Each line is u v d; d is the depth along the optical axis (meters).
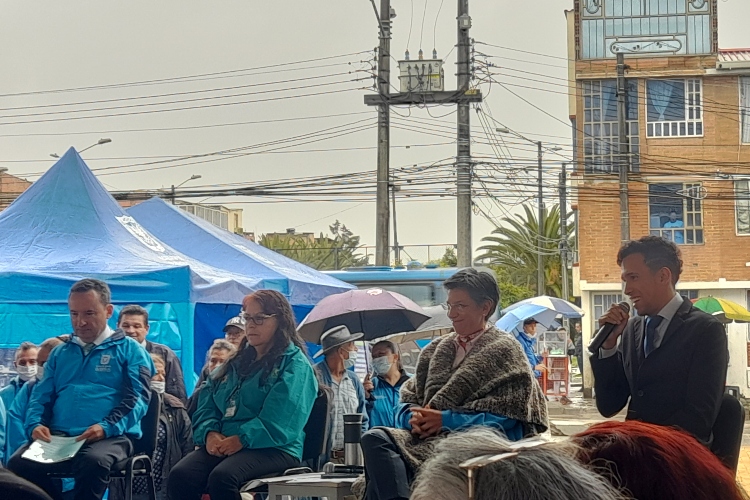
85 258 8.59
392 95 22.73
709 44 28.42
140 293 8.45
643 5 28.66
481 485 1.60
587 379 26.78
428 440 4.87
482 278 5.23
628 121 28.64
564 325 32.41
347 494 5.42
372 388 8.89
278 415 6.39
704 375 4.59
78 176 9.59
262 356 6.58
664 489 1.81
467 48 22.64
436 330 11.01
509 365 5.03
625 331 4.95
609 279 28.31
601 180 28.59
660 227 28.62
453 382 4.98
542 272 43.06
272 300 6.61
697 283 28.38
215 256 11.69
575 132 30.36
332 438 7.75
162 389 8.05
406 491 4.76
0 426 7.25
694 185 28.36
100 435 6.80
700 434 4.52
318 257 60.56
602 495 1.62
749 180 28.20
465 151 22.77
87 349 7.11
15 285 8.04
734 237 28.34
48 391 7.06
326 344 7.97
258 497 6.89
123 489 7.00
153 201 12.82
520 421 4.95
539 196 27.23
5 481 6.25
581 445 1.88
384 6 22.73
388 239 22.73
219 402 6.60
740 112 28.31
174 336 9.59
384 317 9.66
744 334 22.47
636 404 4.77
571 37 32.06
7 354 8.43
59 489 6.84
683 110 28.50
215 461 6.51
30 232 8.90
